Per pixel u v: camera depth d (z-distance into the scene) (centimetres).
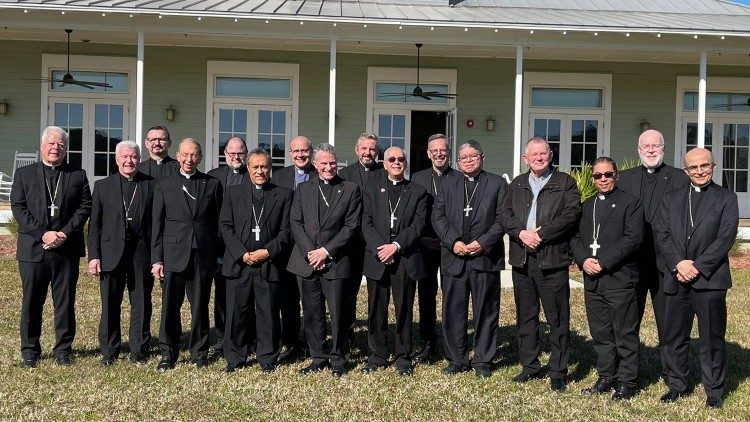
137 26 1170
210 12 1142
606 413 483
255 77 1415
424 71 1434
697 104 1484
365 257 579
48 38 1353
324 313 586
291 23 1181
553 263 533
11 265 991
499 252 570
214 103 1405
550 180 544
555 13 1440
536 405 498
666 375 538
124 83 1399
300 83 1419
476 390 530
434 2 1538
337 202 565
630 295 522
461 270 572
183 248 572
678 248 504
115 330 590
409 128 1441
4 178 1360
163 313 575
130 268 592
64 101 1389
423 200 579
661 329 539
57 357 582
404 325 574
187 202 576
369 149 611
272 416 468
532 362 560
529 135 1462
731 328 744
